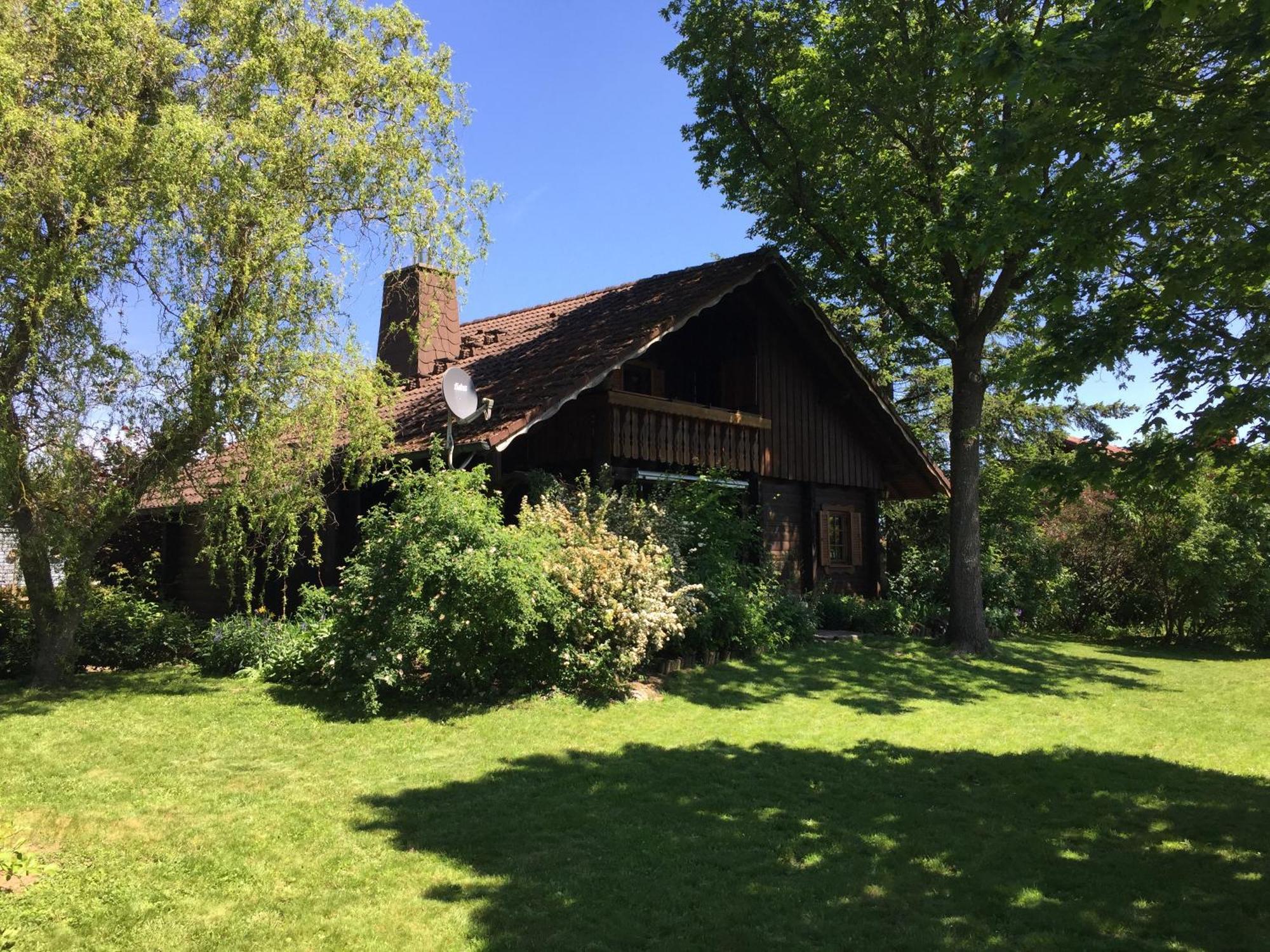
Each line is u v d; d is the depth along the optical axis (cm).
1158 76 517
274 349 925
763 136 1442
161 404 911
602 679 895
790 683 1053
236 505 948
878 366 2428
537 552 883
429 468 1119
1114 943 391
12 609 1095
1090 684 1184
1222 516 1717
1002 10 1206
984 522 1861
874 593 1873
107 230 859
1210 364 517
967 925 406
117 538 1591
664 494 1326
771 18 1388
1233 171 529
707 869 466
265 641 1030
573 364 1174
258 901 415
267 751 681
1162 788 649
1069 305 598
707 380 1616
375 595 831
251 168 925
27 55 841
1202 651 1681
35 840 485
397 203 1059
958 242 738
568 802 573
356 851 480
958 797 620
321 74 1027
